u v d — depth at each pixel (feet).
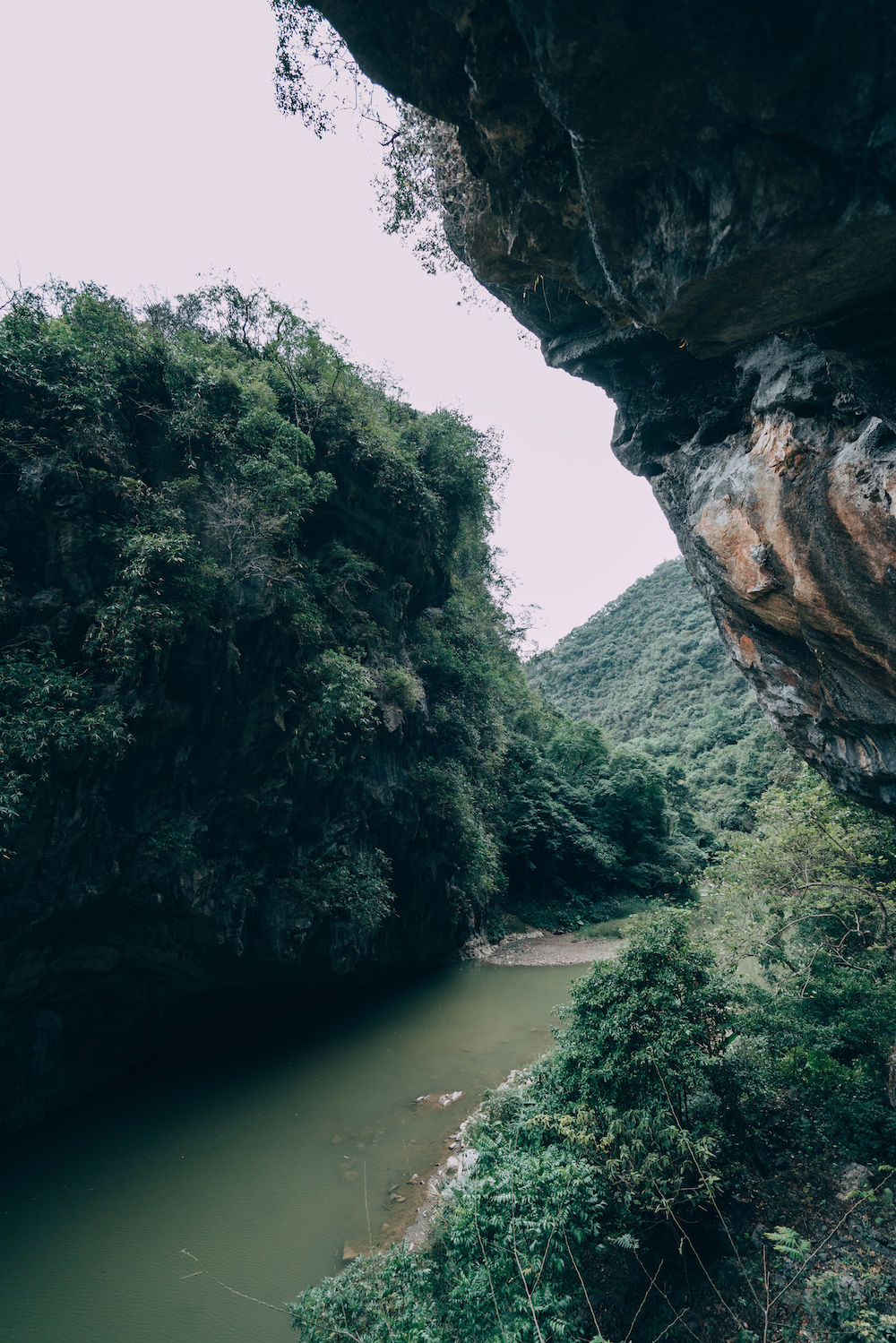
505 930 79.00
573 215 13.85
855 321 13.39
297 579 45.85
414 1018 50.47
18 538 33.83
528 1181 19.74
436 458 64.75
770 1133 24.53
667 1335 18.72
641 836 108.58
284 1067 42.37
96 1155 32.37
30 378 34.14
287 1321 22.40
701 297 12.61
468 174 16.16
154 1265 25.14
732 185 10.60
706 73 9.53
